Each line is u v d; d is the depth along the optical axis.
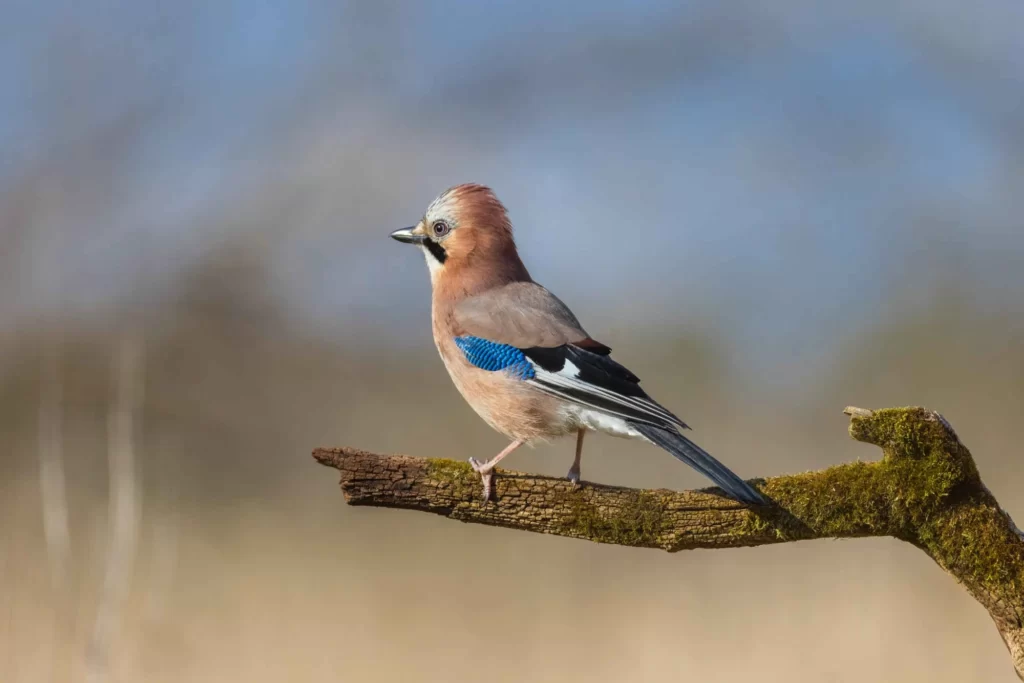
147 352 19.94
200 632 11.45
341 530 15.18
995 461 17.50
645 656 11.22
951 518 5.88
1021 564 5.79
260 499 16.33
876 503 5.95
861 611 12.18
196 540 14.42
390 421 19.16
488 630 11.82
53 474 10.70
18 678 9.02
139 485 10.59
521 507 6.50
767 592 12.89
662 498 6.32
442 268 8.88
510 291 8.58
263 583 13.05
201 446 18.02
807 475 6.16
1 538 12.59
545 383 7.80
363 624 11.92
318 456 6.59
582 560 14.20
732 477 6.30
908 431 5.90
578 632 11.84
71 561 11.02
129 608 10.59
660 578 13.37
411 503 6.59
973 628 11.52
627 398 7.42
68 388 18.75
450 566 13.88
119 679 9.33
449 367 8.61
